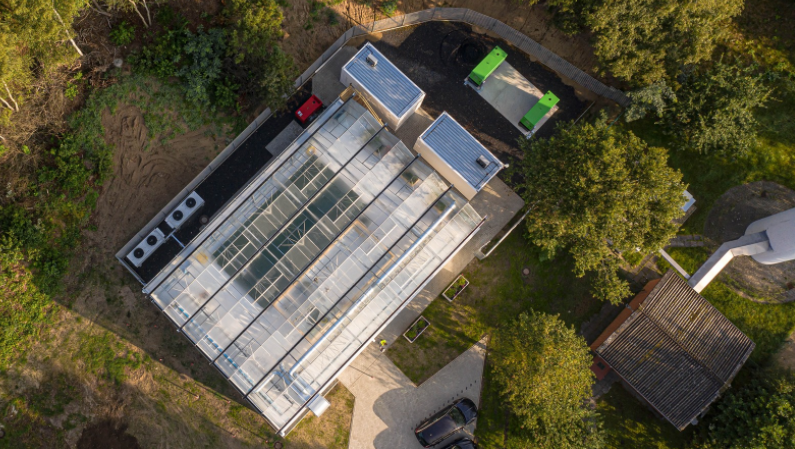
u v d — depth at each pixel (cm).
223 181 4831
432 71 5012
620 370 4462
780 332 4797
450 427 4616
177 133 4772
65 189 4672
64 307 4675
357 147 4462
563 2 4366
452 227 4369
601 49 4359
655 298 4478
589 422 4456
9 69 4006
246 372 4219
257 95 4725
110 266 4725
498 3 4950
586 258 4347
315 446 4712
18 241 4588
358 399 4772
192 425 4666
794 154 4897
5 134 4491
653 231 4200
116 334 4688
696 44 4319
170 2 4669
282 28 4831
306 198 4381
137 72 4684
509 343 4531
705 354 4419
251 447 4672
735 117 4581
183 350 4712
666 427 4719
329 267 4306
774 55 4938
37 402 4588
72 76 4641
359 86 4538
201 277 4297
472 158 4416
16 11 3859
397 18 5009
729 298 4853
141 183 4759
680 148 4825
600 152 4006
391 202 4381
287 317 4250
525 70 4981
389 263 4288
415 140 4956
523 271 4875
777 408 4247
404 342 4809
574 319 4853
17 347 4609
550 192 4191
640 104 4597
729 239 4888
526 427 4534
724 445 4388
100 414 4609
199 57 4638
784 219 4628
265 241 4338
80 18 4550
